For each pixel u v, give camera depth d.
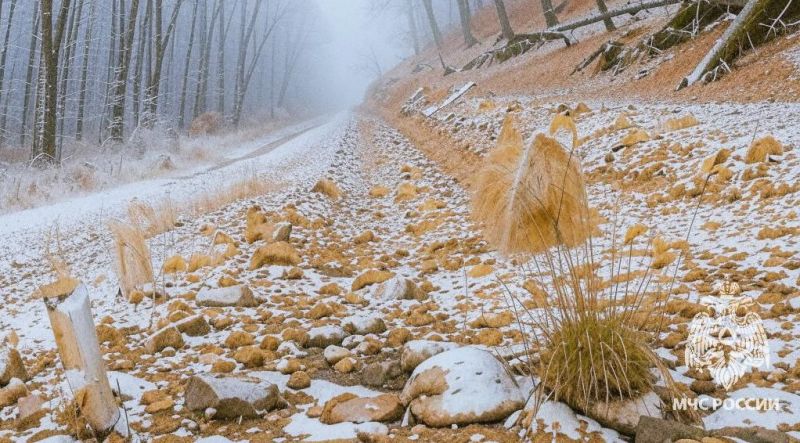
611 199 7.40
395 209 10.40
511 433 2.75
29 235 10.95
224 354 4.14
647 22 21.48
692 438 2.40
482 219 3.13
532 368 3.19
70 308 2.75
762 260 4.43
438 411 2.93
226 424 3.11
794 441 2.38
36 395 3.51
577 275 3.06
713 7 16.80
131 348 4.43
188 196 12.05
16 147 31.33
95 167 18.03
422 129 19.91
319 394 3.48
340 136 22.73
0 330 5.51
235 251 7.14
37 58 34.09
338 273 6.60
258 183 11.93
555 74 22.14
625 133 10.22
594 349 2.83
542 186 2.95
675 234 5.58
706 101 12.24
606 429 2.71
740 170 6.76
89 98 44.75
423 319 4.55
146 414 3.25
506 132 3.13
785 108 9.50
